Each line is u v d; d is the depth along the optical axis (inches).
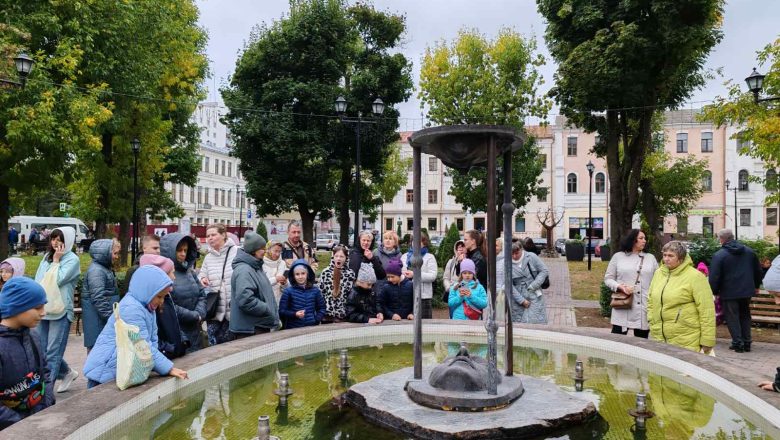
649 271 247.9
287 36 928.9
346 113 956.6
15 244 1252.5
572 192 1847.9
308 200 954.1
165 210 1221.7
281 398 156.8
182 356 180.4
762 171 1702.8
